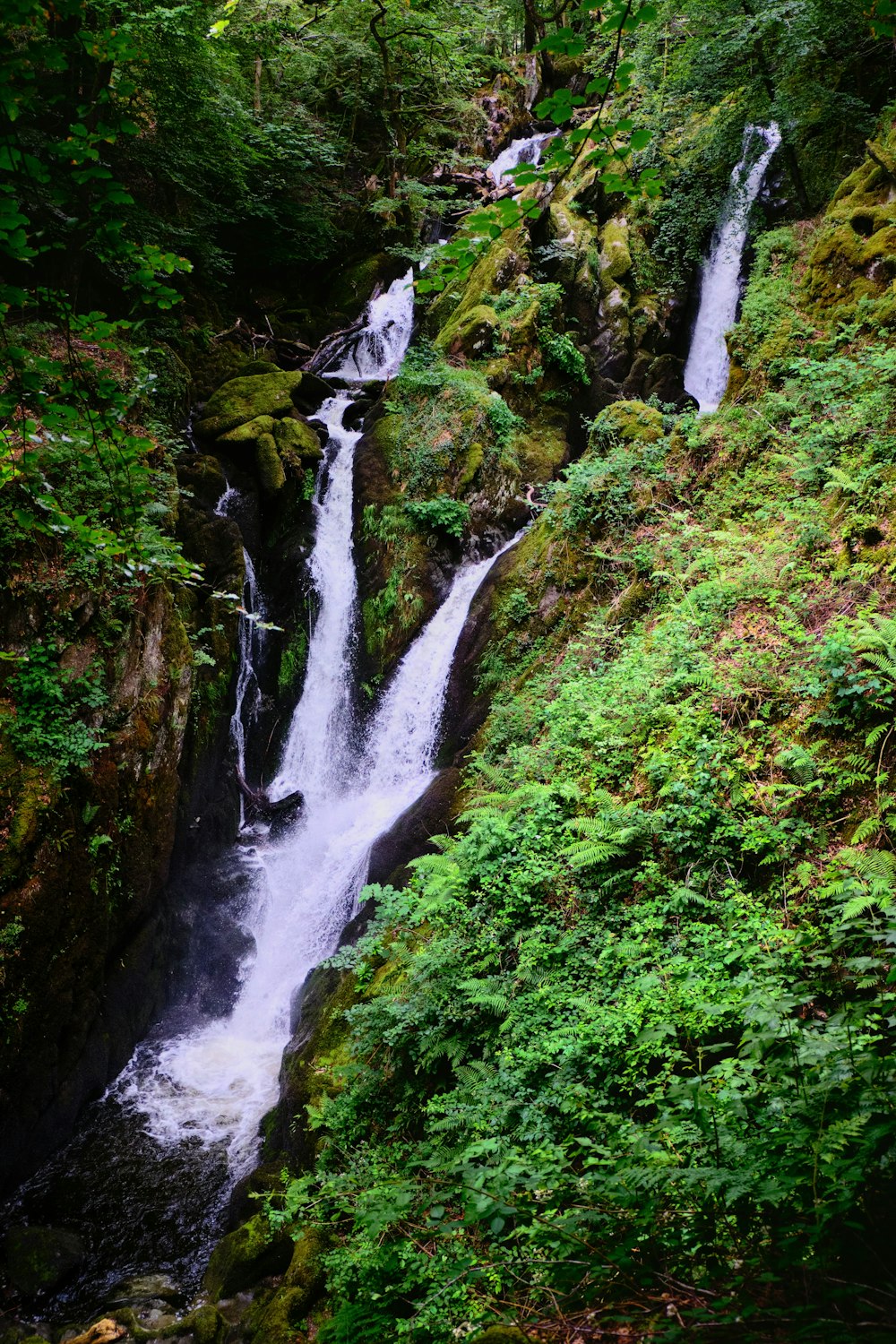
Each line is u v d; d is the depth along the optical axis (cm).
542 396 1653
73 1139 915
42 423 416
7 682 880
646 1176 296
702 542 1024
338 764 1351
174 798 1106
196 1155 874
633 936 629
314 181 2111
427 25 2092
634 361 1733
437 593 1417
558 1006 618
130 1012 1037
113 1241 794
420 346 1714
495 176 2247
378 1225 357
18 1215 823
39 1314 723
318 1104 757
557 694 1020
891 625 634
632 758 771
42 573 898
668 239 1791
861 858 548
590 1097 520
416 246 2180
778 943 549
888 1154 281
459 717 1209
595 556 1149
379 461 1523
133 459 459
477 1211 298
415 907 816
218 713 1285
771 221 1653
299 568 1482
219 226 1989
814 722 655
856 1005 367
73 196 384
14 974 848
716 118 1628
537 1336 317
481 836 774
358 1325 484
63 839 905
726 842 643
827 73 1464
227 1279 704
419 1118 670
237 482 1502
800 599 783
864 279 1092
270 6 1834
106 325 408
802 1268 268
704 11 1522
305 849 1248
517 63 2462
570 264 1741
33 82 394
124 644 999
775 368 1118
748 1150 311
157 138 1540
